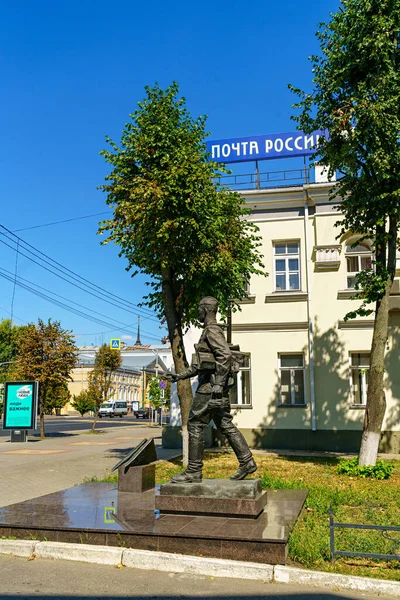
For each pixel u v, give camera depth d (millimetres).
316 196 19281
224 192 14367
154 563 5914
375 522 7402
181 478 7422
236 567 5688
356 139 12664
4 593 5188
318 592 5273
